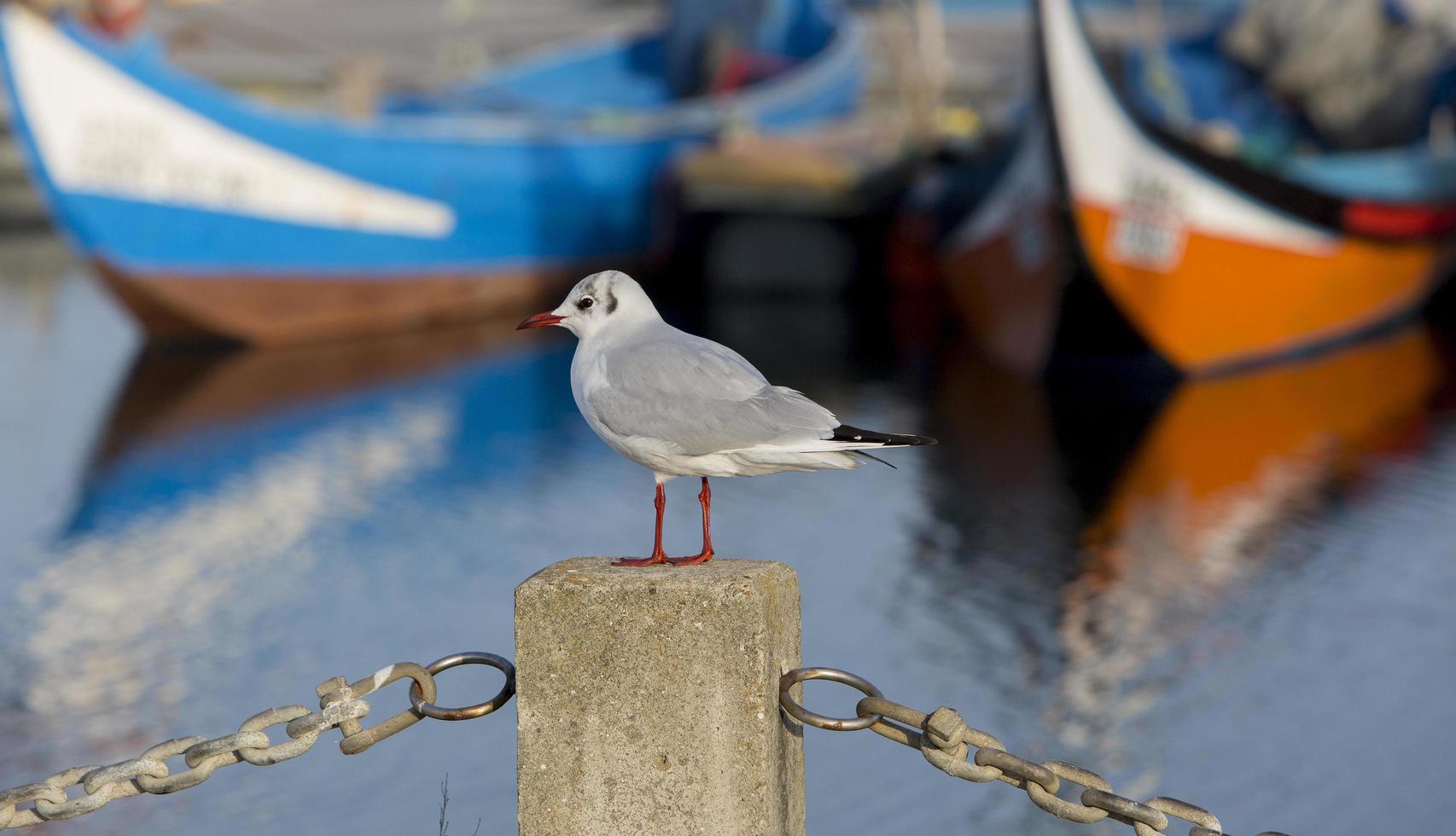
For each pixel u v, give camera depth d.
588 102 36.28
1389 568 13.46
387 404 21.84
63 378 23.84
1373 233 24.28
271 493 16.78
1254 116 28.05
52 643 11.98
